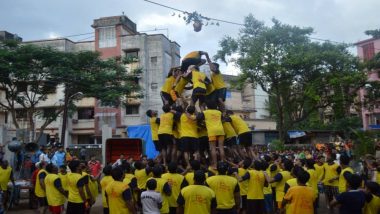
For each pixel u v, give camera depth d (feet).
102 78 89.51
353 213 19.42
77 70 88.43
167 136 34.24
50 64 86.17
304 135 125.29
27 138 78.23
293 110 98.63
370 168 39.34
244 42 89.15
